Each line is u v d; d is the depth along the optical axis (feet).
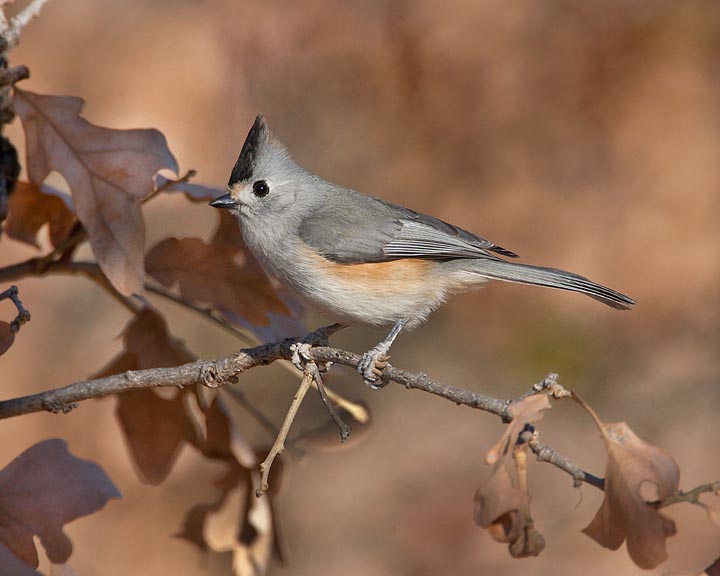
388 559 36.86
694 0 35.63
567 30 35.78
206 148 29.76
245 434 37.81
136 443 19.85
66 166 17.28
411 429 40.32
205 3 31.37
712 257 36.11
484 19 35.81
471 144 36.35
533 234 36.42
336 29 34.94
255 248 24.56
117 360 19.53
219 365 17.53
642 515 14.85
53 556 15.55
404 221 25.08
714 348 37.50
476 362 39.75
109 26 29.45
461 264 25.26
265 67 33.14
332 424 20.62
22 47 28.66
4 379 32.32
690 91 35.58
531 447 15.16
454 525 37.58
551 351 38.37
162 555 30.76
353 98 35.86
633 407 37.96
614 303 24.99
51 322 34.22
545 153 36.11
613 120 35.88
